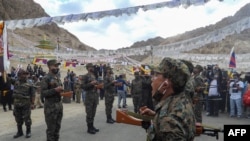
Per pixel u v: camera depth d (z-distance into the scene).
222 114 12.94
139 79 12.30
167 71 2.13
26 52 40.34
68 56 38.06
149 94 12.02
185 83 2.11
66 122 10.84
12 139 8.12
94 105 8.80
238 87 12.02
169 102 2.06
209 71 14.27
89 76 8.72
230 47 50.41
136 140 7.87
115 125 10.13
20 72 8.24
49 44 44.84
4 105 14.23
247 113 11.88
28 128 8.30
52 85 6.22
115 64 35.75
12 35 53.97
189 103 2.06
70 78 19.94
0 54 10.48
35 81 14.93
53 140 6.32
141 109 2.58
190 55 28.06
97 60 35.97
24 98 8.15
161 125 1.95
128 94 22.05
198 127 2.62
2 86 14.09
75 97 20.08
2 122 11.12
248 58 27.59
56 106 6.29
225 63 27.86
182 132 1.89
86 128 9.57
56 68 6.38
